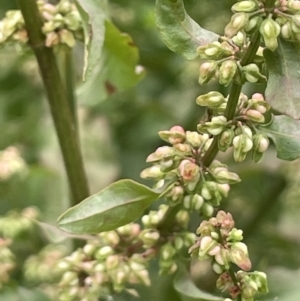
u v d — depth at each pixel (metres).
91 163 0.61
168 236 0.41
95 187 0.60
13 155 0.52
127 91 0.61
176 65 0.60
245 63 0.36
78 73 0.55
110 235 0.41
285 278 0.40
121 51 0.46
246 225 0.55
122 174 0.61
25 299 0.46
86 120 0.63
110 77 0.47
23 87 0.64
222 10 0.54
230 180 0.37
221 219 0.36
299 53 0.35
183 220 0.40
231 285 0.36
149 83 0.62
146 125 0.62
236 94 0.36
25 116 0.64
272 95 0.35
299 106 0.35
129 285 0.50
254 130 0.37
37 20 0.42
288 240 0.55
